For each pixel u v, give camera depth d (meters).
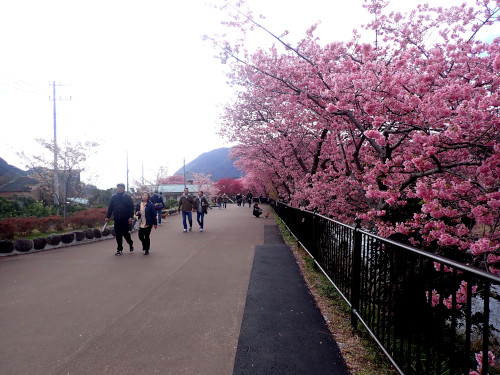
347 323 3.57
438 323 2.59
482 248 3.17
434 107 3.87
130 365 2.68
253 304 4.16
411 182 4.52
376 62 5.01
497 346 3.60
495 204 3.23
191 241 9.75
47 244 8.27
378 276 3.23
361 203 8.03
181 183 79.56
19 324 3.53
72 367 2.65
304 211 7.57
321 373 2.57
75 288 4.86
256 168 22.05
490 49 4.64
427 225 3.98
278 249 8.26
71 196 16.39
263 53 8.53
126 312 3.88
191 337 3.20
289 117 9.05
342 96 5.01
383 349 2.77
